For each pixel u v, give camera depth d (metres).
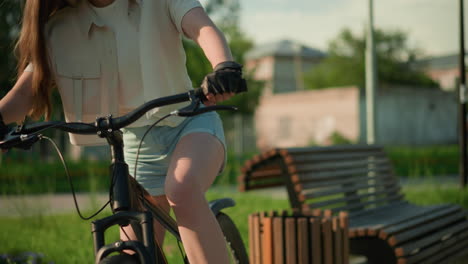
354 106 31.95
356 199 5.06
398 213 4.99
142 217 1.84
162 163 2.52
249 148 31.20
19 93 2.25
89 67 2.32
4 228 6.12
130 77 2.34
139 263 1.78
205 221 2.05
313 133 34.25
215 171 2.19
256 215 3.65
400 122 33.00
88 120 2.40
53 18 2.27
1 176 11.00
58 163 13.71
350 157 5.35
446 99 35.28
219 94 1.75
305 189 4.41
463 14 11.16
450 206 5.47
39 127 1.89
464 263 4.93
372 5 8.92
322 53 50.34
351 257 5.06
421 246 4.08
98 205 6.87
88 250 4.95
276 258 3.46
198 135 2.19
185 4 2.14
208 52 1.98
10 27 8.51
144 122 2.42
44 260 4.63
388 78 44.19
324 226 3.48
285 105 36.12
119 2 2.28
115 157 1.96
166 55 2.28
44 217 6.55
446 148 28.00
